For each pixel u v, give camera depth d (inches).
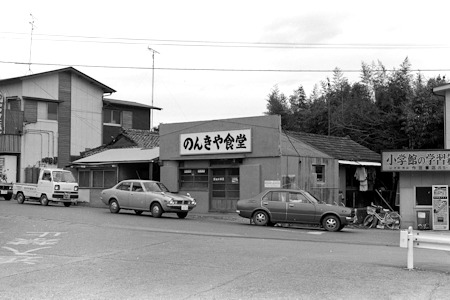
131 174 1289.4
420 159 916.0
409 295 327.6
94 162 1304.1
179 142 1142.3
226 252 508.1
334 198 1133.7
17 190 1234.0
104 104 1699.1
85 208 1141.1
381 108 1593.3
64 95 1583.4
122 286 349.7
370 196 1294.3
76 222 783.7
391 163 935.7
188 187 1140.5
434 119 1384.1
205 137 1099.9
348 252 529.3
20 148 1475.1
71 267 421.1
